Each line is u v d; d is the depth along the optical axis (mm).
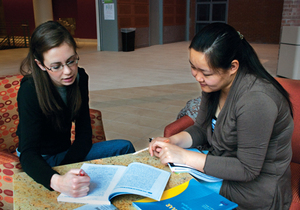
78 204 1062
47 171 1216
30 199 1102
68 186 1095
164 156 1319
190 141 1563
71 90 1545
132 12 13500
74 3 16938
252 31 16719
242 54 1195
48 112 1444
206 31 1145
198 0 17969
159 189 1128
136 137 3490
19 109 1430
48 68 1305
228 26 1184
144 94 5504
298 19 8617
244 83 1198
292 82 1943
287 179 1358
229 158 1251
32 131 1399
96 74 7566
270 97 1140
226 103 1264
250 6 16453
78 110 1622
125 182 1167
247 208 1335
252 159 1186
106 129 3740
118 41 12867
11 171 1454
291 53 6777
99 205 1054
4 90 1976
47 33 1246
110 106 4738
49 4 15930
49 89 1421
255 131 1151
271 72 7926
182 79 6941
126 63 9523
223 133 1312
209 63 1131
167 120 4066
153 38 15570
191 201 1074
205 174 1332
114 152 1817
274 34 16156
